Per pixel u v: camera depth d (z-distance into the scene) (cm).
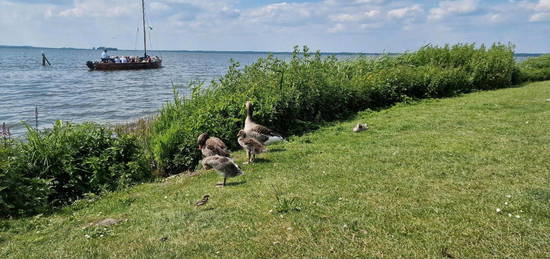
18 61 11069
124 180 1012
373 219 654
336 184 829
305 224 646
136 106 2872
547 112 1500
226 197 802
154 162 1202
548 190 738
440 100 1970
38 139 988
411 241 580
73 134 1052
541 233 584
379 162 968
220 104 1346
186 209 760
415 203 710
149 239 636
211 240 615
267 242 596
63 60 12431
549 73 2842
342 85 1722
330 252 560
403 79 1997
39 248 644
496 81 2402
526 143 1077
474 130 1268
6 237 703
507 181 799
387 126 1413
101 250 612
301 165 987
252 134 1079
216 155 888
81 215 812
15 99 3269
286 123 1458
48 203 902
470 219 638
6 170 832
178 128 1211
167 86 4428
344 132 1368
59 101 3148
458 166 904
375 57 2378
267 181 879
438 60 2464
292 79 1561
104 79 5478
